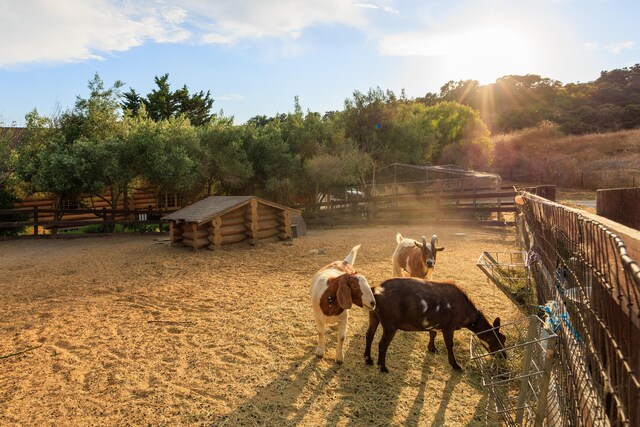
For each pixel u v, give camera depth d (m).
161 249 14.25
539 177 40.22
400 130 29.30
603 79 99.88
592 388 2.76
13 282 10.09
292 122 25.12
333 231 19.16
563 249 4.65
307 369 5.63
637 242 2.42
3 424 4.34
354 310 8.02
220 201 15.20
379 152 28.08
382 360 5.61
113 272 11.04
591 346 2.76
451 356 5.75
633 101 76.81
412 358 6.05
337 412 4.68
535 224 6.84
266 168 21.78
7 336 6.68
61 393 4.95
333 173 22.47
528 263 6.16
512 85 94.25
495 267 7.18
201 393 4.99
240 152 21.16
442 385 5.32
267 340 6.53
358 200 21.92
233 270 11.13
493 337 5.64
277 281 9.98
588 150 48.12
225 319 7.42
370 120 29.28
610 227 3.15
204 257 12.77
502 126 72.12
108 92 20.28
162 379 5.30
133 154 18.45
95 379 5.28
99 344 6.35
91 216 23.17
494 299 8.27
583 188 35.78
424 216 21.73
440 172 23.86
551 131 58.53
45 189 17.38
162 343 6.39
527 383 4.20
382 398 4.98
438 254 12.58
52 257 13.28
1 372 5.47
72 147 17.70
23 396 4.89
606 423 2.44
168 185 19.41
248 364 5.74
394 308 5.48
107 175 17.69
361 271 10.83
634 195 6.84
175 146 19.09
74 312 7.81
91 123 19.84
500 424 4.45
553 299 4.59
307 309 7.93
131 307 8.12
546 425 3.99
